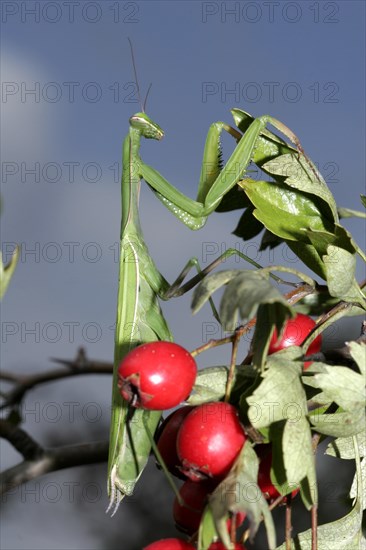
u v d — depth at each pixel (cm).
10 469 42
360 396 35
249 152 40
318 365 35
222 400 35
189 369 35
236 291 34
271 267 37
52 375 46
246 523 44
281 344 37
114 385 40
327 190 38
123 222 42
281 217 39
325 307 39
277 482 35
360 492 36
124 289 41
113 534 46
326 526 36
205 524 34
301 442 34
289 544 35
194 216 41
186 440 35
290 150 39
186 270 40
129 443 39
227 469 34
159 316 41
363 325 38
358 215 41
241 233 41
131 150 42
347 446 36
